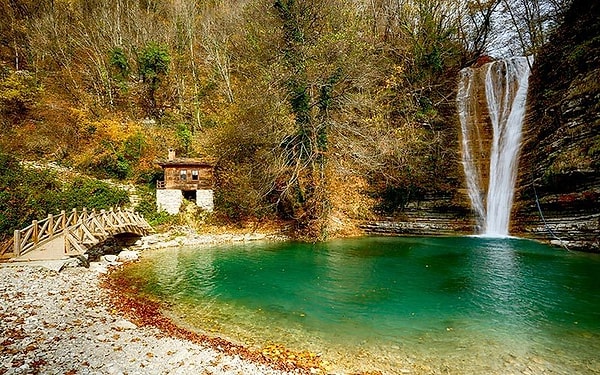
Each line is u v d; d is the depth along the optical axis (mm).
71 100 31641
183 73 37906
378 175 25328
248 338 7957
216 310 9766
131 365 5980
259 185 23719
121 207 22500
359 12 27844
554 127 21359
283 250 18375
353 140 23219
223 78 35312
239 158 26250
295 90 20922
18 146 25391
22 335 6660
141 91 36094
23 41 34250
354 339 7973
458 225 23031
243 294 11180
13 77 28703
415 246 18953
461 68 33562
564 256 16047
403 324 8828
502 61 28594
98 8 37812
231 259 16281
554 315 9305
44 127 27656
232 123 27188
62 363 5766
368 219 24156
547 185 19703
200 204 24719
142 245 19078
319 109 21891
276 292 11422
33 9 35219
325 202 21406
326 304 10305
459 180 24938
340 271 14023
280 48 22219
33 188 19391
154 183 27266
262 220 24578
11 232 14992
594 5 22109
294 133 21406
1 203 16438
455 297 10805
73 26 36406
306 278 13055
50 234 13039
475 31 33781
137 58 36750
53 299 9102
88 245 13945
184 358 6457
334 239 21578
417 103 27828
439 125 28000
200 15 40344
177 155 30047
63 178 23312
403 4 30484
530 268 14031
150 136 30703
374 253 17359
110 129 28734
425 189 24500
